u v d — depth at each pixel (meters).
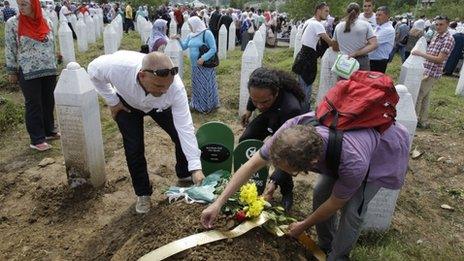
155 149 4.77
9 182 4.00
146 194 3.37
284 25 21.77
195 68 6.14
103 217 3.46
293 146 1.81
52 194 3.71
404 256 3.02
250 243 2.41
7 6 16.30
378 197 3.12
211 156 3.46
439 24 5.61
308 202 3.69
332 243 2.67
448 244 3.27
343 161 2.01
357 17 5.42
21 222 3.42
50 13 14.92
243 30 15.74
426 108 6.01
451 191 4.10
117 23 13.42
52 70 4.70
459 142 5.43
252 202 2.48
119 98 3.14
